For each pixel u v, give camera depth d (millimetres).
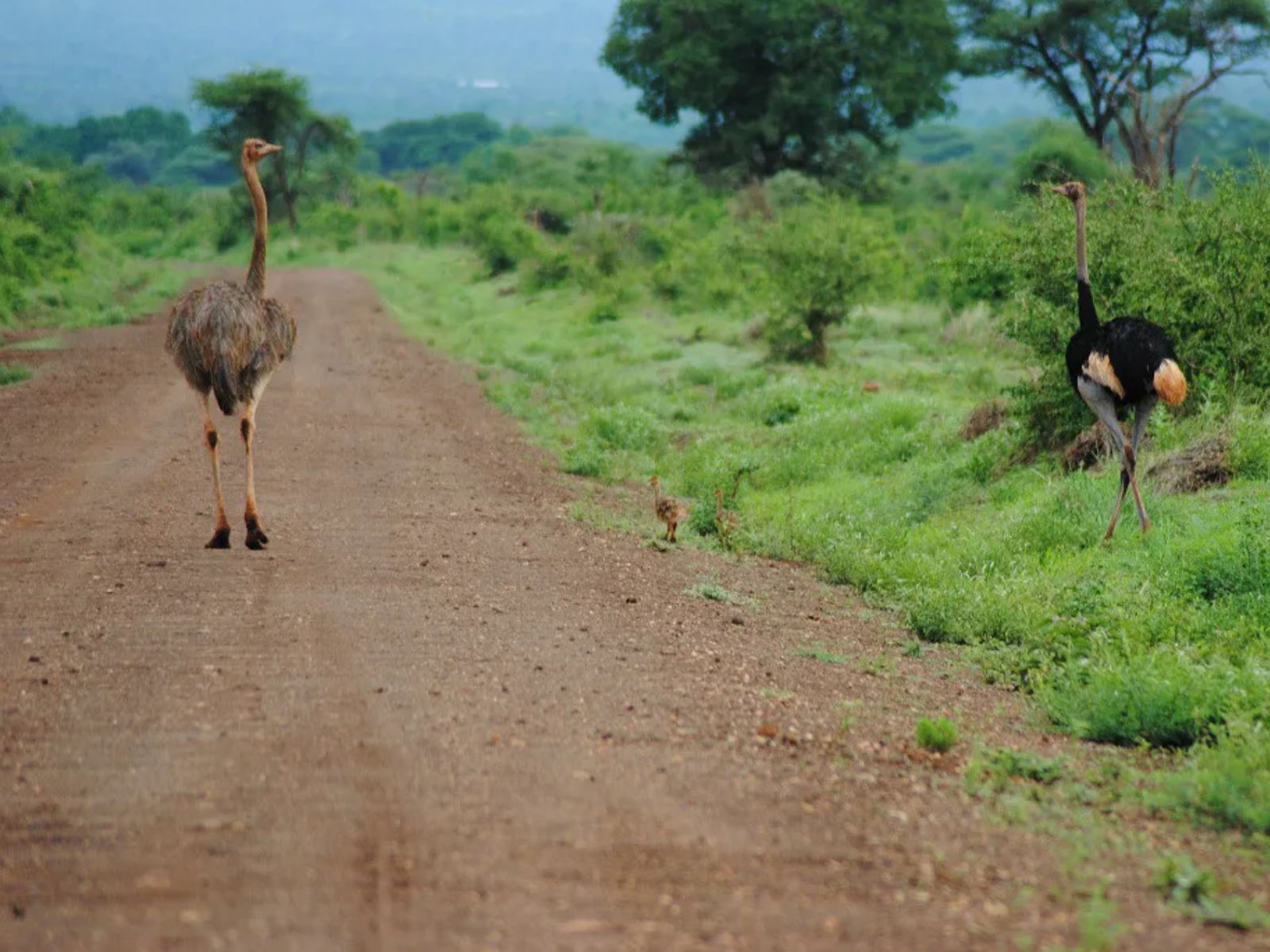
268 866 19016
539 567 41156
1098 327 44906
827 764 24734
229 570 37875
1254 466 47000
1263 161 52906
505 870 18984
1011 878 19656
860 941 17219
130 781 22281
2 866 19000
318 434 67188
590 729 25578
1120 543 42906
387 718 25688
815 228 96500
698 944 16953
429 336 122625
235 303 39688
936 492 53500
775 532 49906
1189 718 28469
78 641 30594
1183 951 17422
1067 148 174625
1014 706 31438
